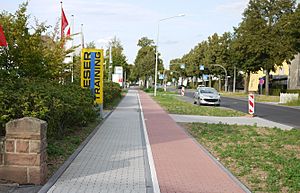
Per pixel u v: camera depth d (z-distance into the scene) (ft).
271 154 33.06
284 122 66.23
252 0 186.29
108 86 87.66
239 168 27.96
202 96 108.17
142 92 205.67
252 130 50.26
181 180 23.99
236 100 152.66
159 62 269.64
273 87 232.94
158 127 50.96
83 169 25.72
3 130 24.79
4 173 21.26
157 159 30.07
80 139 37.04
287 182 24.13
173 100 127.65
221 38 253.65
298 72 210.18
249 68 184.96
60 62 55.21
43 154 21.85
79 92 41.88
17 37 42.60
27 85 29.73
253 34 181.88
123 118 61.36
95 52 58.08
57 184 21.83
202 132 46.50
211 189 22.18
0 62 39.75
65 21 68.18
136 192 20.94
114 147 34.63
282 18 170.19
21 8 45.21
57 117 31.30
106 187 21.65
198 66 300.61
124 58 225.15
